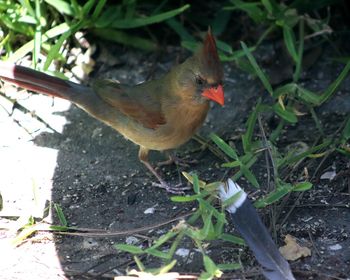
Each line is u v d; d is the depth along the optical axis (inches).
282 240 272.7
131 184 309.0
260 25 374.9
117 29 373.1
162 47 376.2
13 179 308.2
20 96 350.3
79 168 316.8
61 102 350.6
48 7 359.3
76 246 273.6
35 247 273.3
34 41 342.0
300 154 302.5
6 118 341.1
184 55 372.2
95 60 370.9
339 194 293.9
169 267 241.8
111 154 326.0
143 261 264.8
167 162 320.8
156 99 300.0
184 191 305.0
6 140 330.0
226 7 362.6
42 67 355.9
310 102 326.3
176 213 290.8
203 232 248.8
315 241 271.9
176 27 371.2
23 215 286.0
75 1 354.0
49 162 319.3
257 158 309.7
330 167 306.5
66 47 368.2
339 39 373.7
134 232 274.1
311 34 366.9
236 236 271.6
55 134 335.0
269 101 348.8
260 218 269.4
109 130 339.0
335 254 265.3
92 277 257.6
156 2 382.0
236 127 336.8
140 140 307.9
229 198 262.4
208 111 323.3
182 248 269.4
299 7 364.8
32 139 331.6
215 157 322.3
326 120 335.6
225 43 356.2
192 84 291.7
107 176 312.8
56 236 278.7
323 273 256.2
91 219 288.8
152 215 290.5
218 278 252.7
